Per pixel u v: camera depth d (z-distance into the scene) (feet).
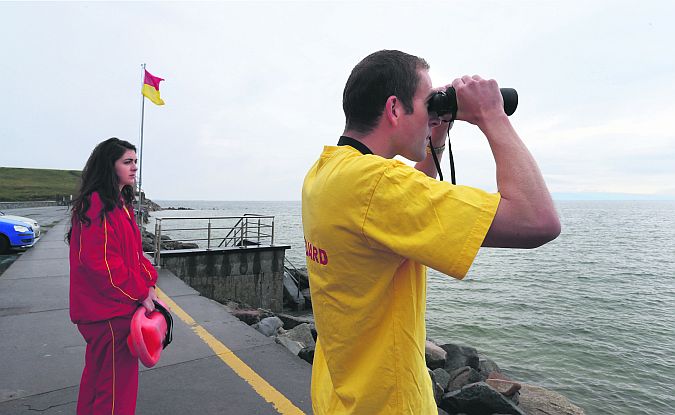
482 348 38.86
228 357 13.62
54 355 13.64
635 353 38.32
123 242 6.97
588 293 68.59
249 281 39.29
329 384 3.67
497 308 55.88
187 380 11.84
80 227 6.79
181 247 55.42
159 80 56.75
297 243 128.77
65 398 10.70
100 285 6.72
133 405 7.34
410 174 2.75
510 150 2.80
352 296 2.97
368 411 2.97
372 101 3.18
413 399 2.98
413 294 3.01
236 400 10.71
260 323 19.52
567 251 149.79
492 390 13.70
